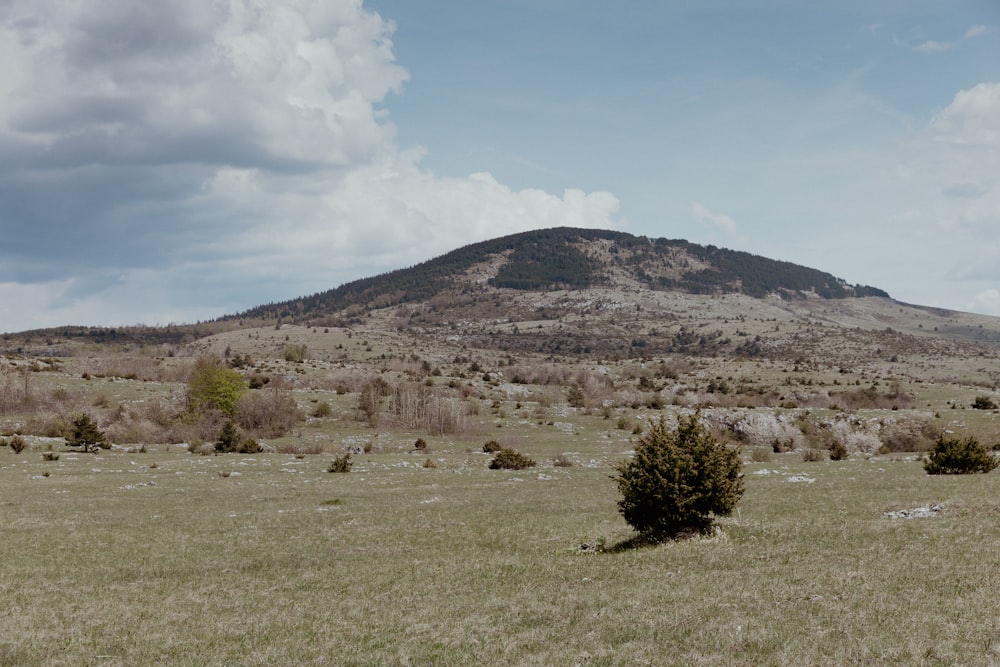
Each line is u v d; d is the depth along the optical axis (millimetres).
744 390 146875
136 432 84250
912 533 21453
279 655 14719
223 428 77750
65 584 21797
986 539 19938
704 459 24078
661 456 24297
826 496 30469
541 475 52281
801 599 15938
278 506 37438
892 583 16578
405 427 99062
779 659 12461
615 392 141750
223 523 32000
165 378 130125
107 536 29031
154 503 38531
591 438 90562
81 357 155000
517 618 16484
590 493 39875
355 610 18078
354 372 149625
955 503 25250
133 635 16562
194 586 21375
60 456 64875
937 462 39594
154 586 21422
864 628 13648
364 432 95125
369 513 34031
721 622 14773
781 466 52688
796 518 25375
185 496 41562
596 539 25609
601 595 17891
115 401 101438
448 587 20203
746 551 21297
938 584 16188
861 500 28359
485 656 13945
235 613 18297
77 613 18531
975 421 89812
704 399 129125
